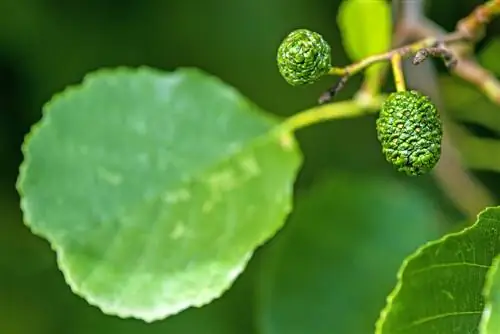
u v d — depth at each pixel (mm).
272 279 600
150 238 563
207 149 583
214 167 579
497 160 650
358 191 611
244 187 575
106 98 585
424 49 529
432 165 521
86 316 738
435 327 510
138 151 581
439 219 631
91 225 565
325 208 610
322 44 529
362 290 599
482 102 652
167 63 791
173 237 564
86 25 778
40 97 783
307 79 530
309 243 605
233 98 588
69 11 775
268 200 574
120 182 574
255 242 563
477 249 509
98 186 572
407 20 602
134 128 583
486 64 650
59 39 777
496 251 510
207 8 789
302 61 528
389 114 520
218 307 718
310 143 786
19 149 785
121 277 556
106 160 578
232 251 562
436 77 650
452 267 510
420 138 518
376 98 586
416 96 520
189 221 568
